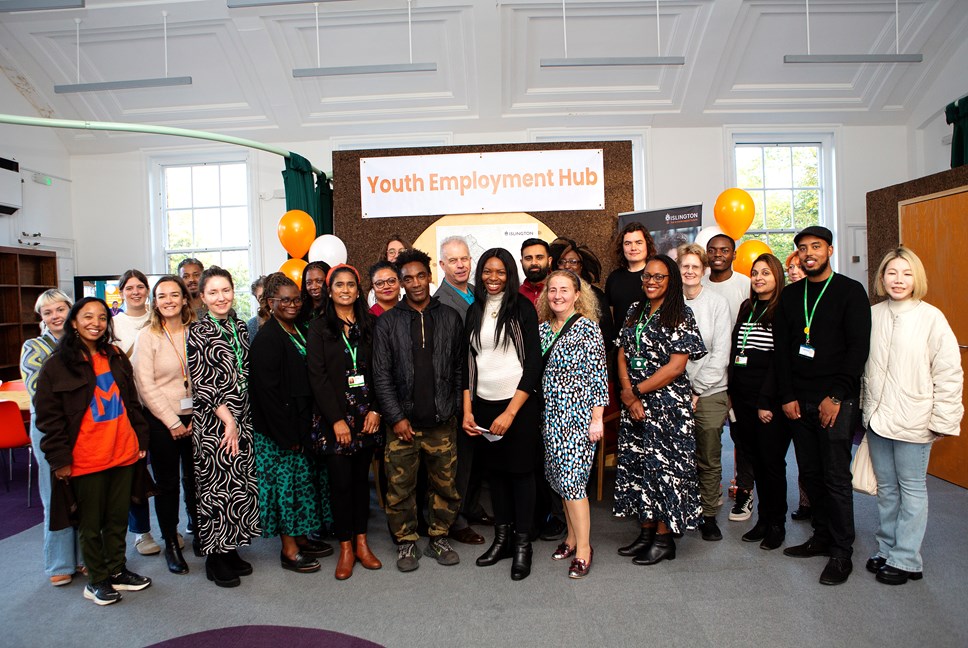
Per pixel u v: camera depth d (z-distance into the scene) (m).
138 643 2.18
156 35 6.14
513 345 2.65
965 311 3.81
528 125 6.96
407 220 4.28
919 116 6.83
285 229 4.55
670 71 6.54
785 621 2.20
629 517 3.39
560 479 2.61
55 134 7.09
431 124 6.94
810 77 6.70
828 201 7.13
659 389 2.70
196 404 2.56
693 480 2.71
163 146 7.23
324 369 2.64
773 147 7.17
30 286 6.54
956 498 3.53
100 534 2.48
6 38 6.11
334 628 2.24
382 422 2.80
